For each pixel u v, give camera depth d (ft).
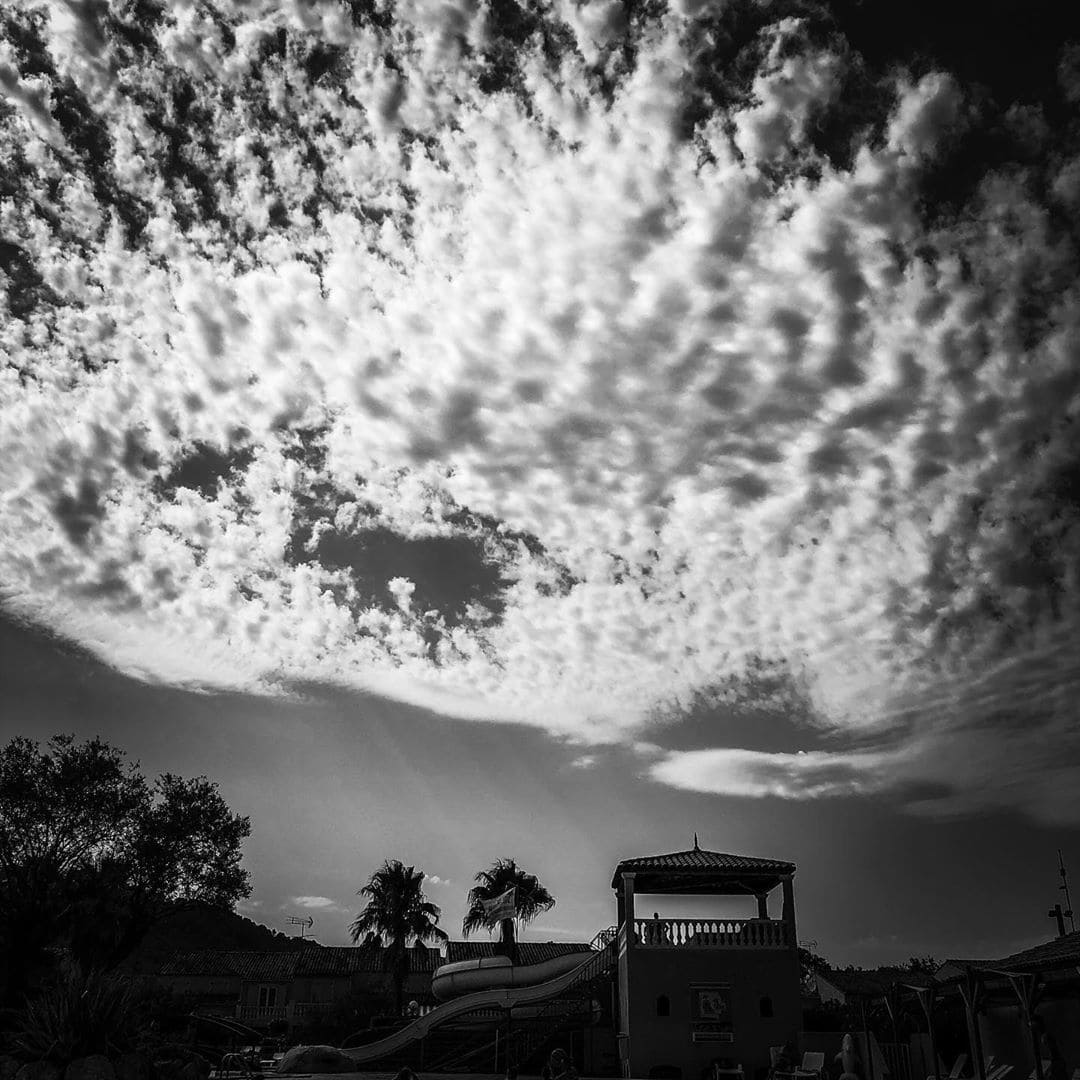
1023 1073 84.79
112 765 147.43
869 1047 85.97
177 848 147.54
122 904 144.36
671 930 117.39
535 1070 135.03
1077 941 76.84
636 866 121.39
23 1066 70.95
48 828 141.18
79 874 142.31
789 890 120.78
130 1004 78.95
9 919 136.77
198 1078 82.89
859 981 209.87
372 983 257.96
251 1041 176.14
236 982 256.11
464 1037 143.02
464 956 240.94
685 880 127.75
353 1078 121.19
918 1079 91.71
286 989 254.47
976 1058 74.69
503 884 204.95
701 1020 112.78
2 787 139.74
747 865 122.01
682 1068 110.73
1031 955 80.69
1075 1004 79.15
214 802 153.28
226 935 349.00
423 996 224.33
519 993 138.31
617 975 127.95
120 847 146.00
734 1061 110.42
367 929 216.13
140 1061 74.64
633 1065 110.73
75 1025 73.46
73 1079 69.77
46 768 143.54
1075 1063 78.23
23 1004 120.06
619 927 128.67
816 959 223.71
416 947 217.15
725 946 116.57
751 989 114.62
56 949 139.64
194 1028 140.36
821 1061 91.71
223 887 149.79
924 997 85.56
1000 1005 89.97
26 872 138.21
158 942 273.33
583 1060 127.95
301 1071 139.23
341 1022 206.90
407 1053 142.10
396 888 217.97
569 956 152.76
